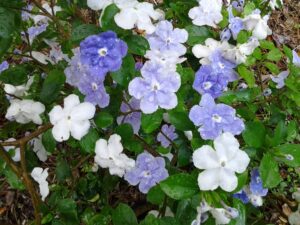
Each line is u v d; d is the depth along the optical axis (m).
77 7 0.27
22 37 0.30
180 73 0.24
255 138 0.22
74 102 0.23
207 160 0.20
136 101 0.25
